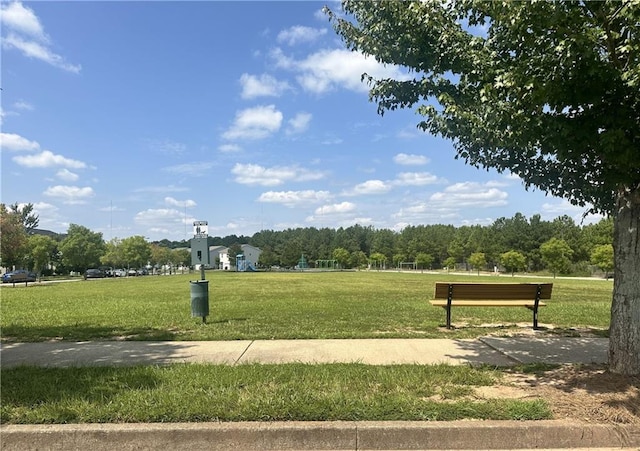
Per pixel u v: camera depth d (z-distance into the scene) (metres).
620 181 5.46
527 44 5.46
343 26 6.84
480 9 5.89
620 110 5.20
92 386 5.61
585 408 4.89
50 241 72.88
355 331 9.78
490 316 12.38
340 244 127.50
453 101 5.91
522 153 6.67
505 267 76.12
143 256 90.94
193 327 10.59
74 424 4.55
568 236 81.31
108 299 19.75
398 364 6.78
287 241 133.75
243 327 10.40
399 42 6.41
